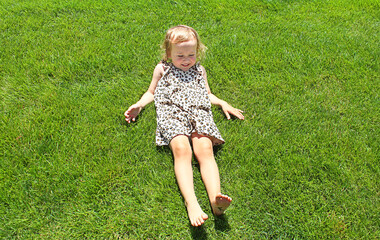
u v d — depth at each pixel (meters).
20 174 2.13
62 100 2.74
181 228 1.94
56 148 2.32
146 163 2.29
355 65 3.41
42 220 1.92
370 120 2.74
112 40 3.64
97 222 1.94
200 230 1.94
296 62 3.40
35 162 2.22
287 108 2.84
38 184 2.08
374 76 3.26
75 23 3.96
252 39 3.80
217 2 4.59
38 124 2.50
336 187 2.18
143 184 2.16
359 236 1.91
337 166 2.30
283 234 1.93
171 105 2.44
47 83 2.95
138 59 3.32
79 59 3.25
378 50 3.67
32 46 3.46
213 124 2.36
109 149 2.38
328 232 1.91
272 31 4.03
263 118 2.72
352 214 2.02
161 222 1.96
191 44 2.51
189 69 2.69
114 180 2.16
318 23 4.27
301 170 2.27
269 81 3.13
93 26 3.90
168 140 2.23
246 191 2.15
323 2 4.82
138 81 3.03
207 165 2.13
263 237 1.91
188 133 2.26
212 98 2.78
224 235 1.92
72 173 2.16
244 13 4.39
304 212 2.04
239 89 3.04
